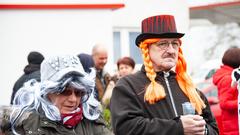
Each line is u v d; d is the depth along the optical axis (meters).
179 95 5.19
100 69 8.76
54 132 4.35
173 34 5.13
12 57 13.70
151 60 5.22
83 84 4.38
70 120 4.38
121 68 9.12
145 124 4.94
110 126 6.29
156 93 5.06
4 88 13.61
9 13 13.67
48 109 4.35
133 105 5.07
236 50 7.49
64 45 14.02
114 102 5.14
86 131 4.50
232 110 7.27
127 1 16.62
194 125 4.84
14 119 4.38
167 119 5.03
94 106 4.60
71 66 4.40
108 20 14.29
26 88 4.54
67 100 4.38
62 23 14.01
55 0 14.01
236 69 6.92
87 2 14.30
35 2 13.84
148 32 5.18
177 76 5.29
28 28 13.79
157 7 16.89
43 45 13.88
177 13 17.02
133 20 16.73
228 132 7.35
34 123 4.33
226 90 7.29
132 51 16.77
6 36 13.67
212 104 11.28
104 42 14.23
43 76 4.44
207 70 16.22
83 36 14.13
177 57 5.24
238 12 20.53
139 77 5.21
